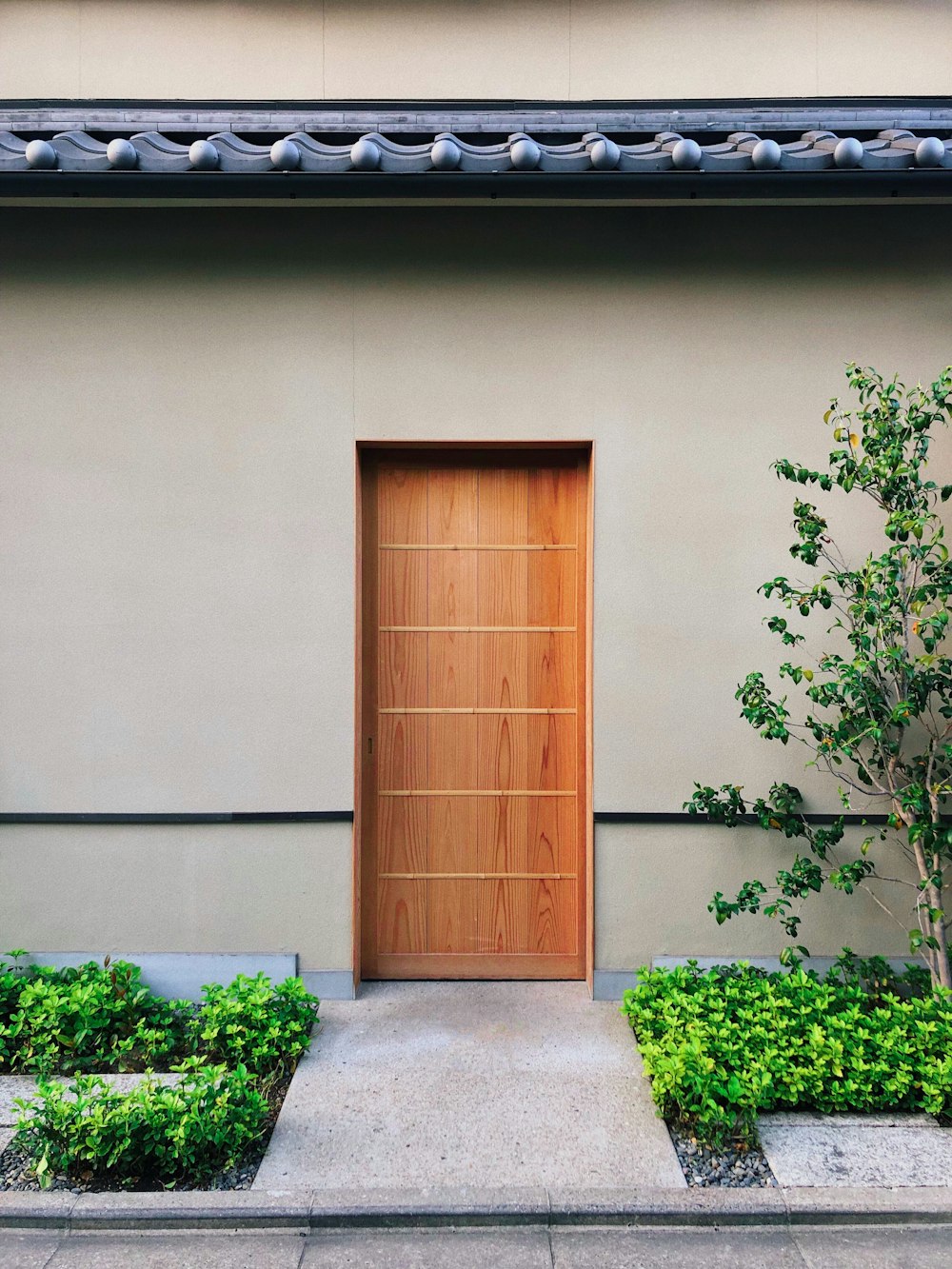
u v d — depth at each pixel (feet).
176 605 11.47
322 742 11.48
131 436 11.46
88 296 11.43
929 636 11.30
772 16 12.54
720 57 12.60
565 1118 8.67
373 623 12.12
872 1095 8.70
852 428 11.42
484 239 11.37
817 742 11.35
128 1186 7.56
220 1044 9.63
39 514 11.46
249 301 11.43
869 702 9.98
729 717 11.43
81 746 11.46
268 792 11.48
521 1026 10.64
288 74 12.66
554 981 12.09
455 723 12.21
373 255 11.39
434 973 12.15
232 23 12.64
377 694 12.13
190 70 12.70
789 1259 7.04
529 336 11.43
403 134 10.80
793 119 10.80
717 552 11.46
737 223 11.37
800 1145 8.20
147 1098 7.80
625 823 11.46
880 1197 7.51
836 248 11.41
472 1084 9.28
